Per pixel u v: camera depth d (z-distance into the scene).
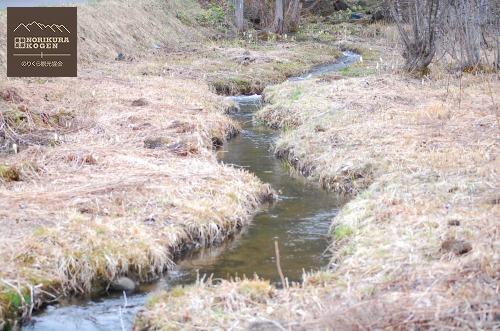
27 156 9.45
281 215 8.55
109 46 20.30
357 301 5.43
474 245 6.09
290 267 6.91
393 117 11.80
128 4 23.91
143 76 17.05
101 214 7.58
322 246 7.48
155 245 7.05
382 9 31.94
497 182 8.10
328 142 10.92
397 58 20.95
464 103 12.51
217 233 7.75
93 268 6.52
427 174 8.70
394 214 7.37
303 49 24.88
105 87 14.69
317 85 16.08
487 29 18.00
